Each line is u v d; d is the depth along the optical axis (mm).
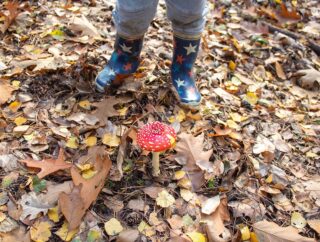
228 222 572
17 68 762
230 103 776
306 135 732
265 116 761
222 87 815
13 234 522
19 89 724
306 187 632
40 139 642
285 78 886
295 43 984
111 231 537
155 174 608
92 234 531
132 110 715
